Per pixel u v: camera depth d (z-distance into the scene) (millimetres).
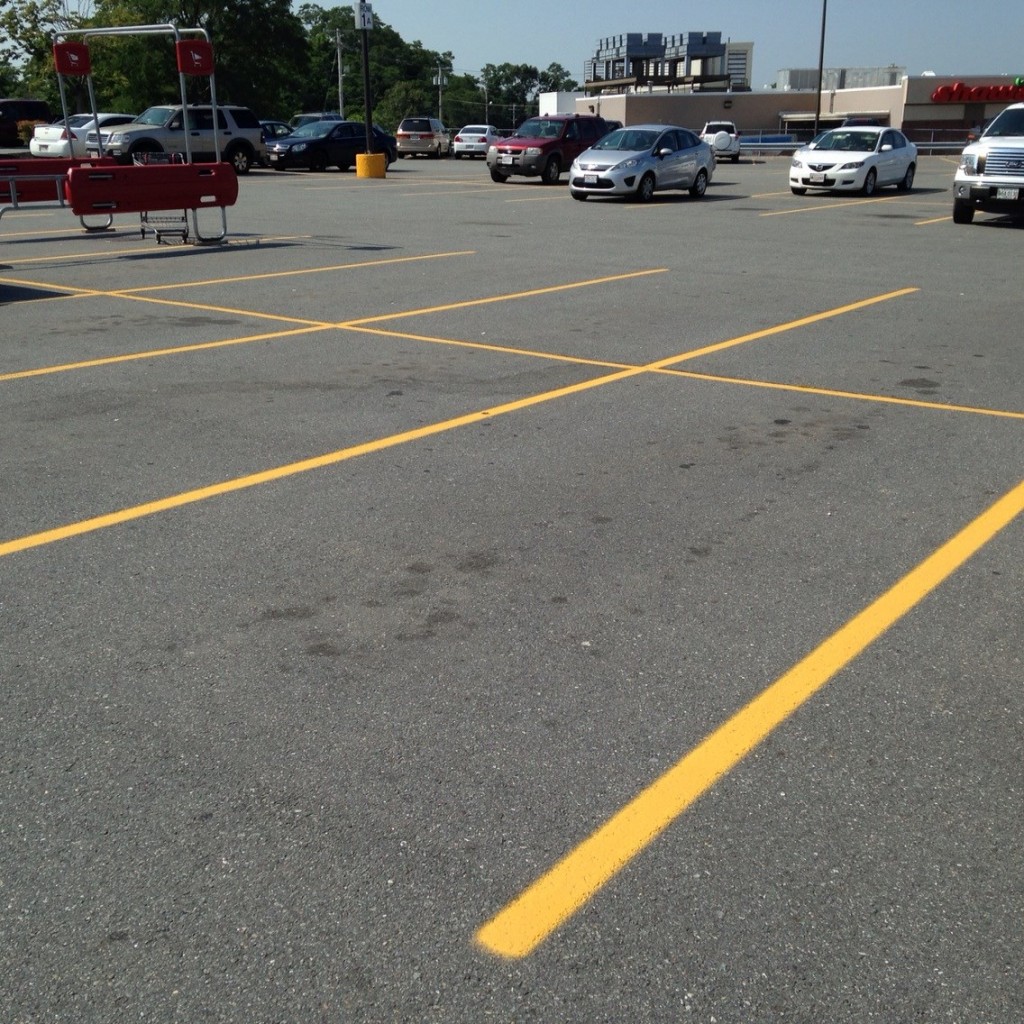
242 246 15625
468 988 2451
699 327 9836
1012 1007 2410
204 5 62594
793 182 26734
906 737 3438
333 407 7039
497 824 3006
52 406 7004
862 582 4523
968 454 6211
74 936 2592
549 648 3957
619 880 2797
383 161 33312
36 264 13789
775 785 3191
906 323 10117
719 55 89375
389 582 4469
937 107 74188
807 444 6355
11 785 3146
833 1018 2379
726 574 4582
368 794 3127
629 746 3373
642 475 5777
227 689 3662
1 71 62594
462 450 6168
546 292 11727
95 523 5062
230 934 2604
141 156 21797
